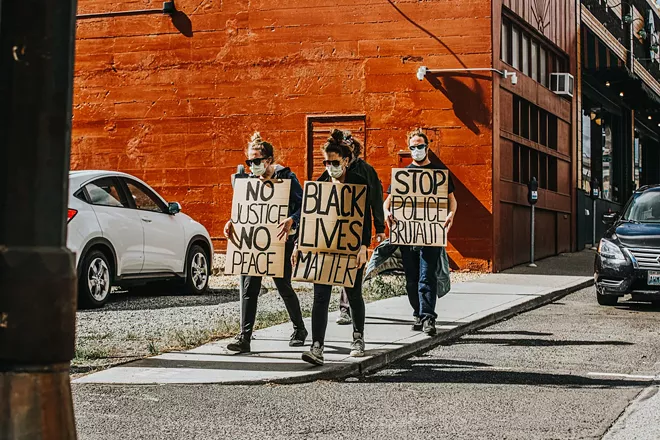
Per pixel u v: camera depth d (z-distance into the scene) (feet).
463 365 26.81
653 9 115.14
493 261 57.82
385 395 22.31
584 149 87.45
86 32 65.87
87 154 65.77
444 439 17.93
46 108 8.41
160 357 26.40
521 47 66.39
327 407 20.81
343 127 61.31
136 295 44.52
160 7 64.75
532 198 62.80
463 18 58.90
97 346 28.35
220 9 63.72
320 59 61.77
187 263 44.11
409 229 31.19
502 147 60.49
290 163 62.34
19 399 8.29
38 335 8.32
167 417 19.56
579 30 81.51
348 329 32.58
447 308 39.24
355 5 61.05
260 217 26.91
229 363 25.46
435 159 59.11
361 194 25.58
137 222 40.40
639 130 118.52
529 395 22.45
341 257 25.31
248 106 63.21
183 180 64.18
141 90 65.05
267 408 20.58
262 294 45.68
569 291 49.67
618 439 18.04
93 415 19.65
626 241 41.32
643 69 110.01
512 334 33.63
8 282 8.25
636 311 41.19
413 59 59.82
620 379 24.63
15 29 8.41
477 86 58.49
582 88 84.02
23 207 8.34
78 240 36.42
